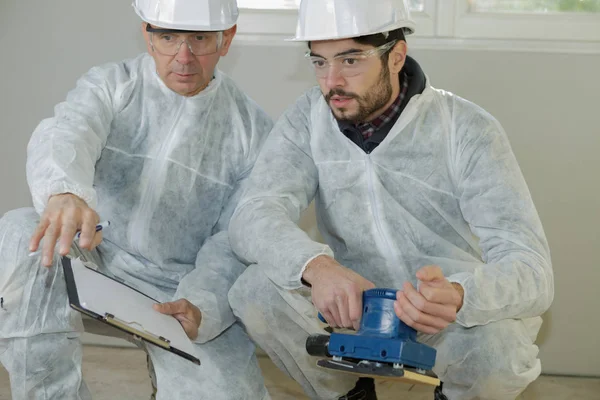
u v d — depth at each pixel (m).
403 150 1.99
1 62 2.95
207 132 2.19
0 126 2.97
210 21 2.05
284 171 2.03
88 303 1.58
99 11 2.91
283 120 2.12
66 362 1.91
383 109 1.98
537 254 1.83
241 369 2.02
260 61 2.92
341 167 2.02
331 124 2.04
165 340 1.67
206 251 2.13
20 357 1.85
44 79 2.95
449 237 2.04
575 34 2.83
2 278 1.83
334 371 1.98
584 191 2.86
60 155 1.83
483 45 2.85
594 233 2.87
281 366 2.04
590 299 2.88
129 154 2.16
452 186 2.01
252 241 1.87
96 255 2.17
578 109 2.85
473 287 1.72
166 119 2.16
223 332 2.08
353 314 1.62
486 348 1.80
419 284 1.55
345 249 2.08
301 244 1.79
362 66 1.86
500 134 1.97
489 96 2.86
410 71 2.03
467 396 1.86
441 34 2.86
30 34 2.93
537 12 2.88
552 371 2.92
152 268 2.19
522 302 1.77
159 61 2.09
